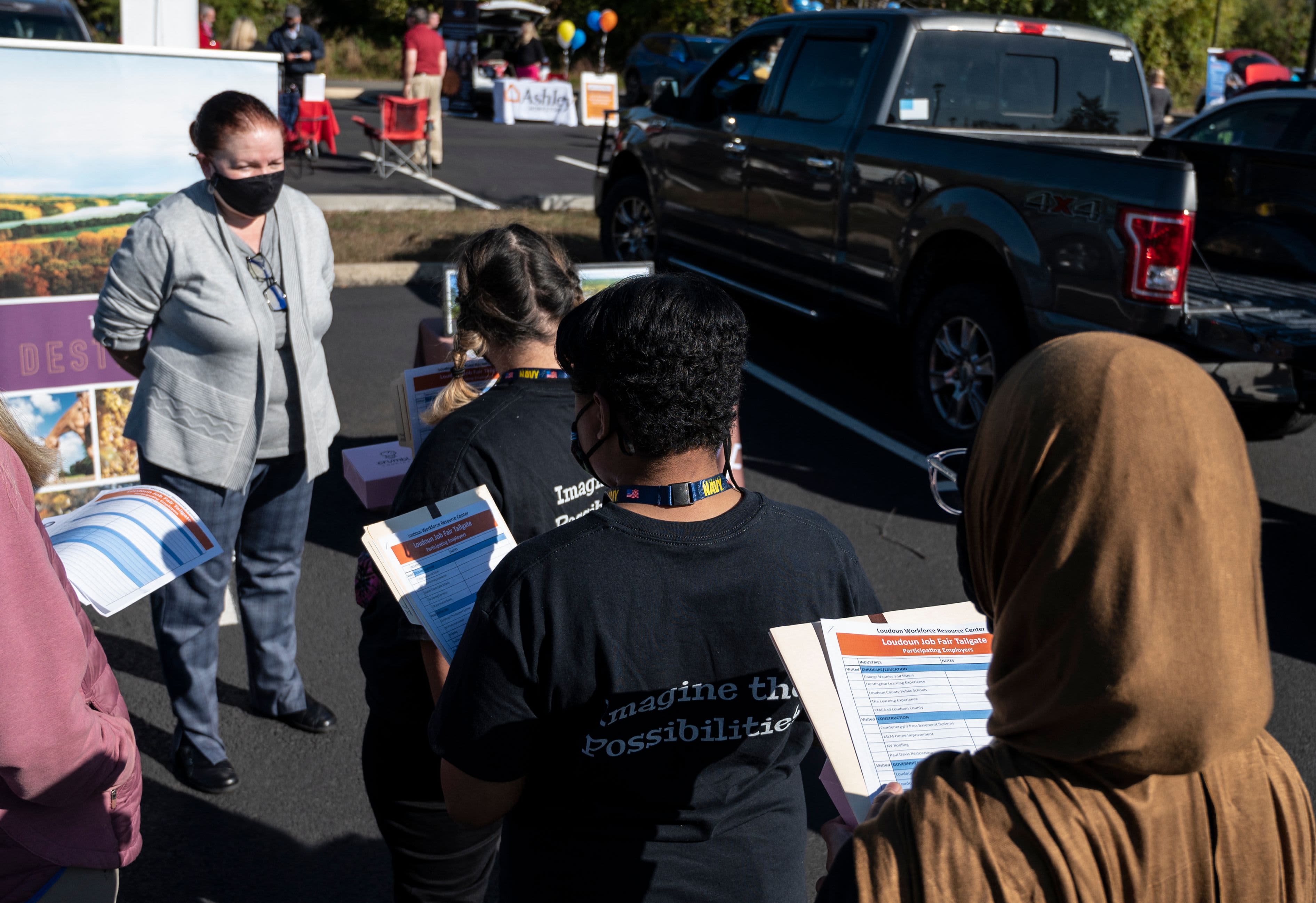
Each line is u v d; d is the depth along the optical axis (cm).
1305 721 353
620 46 3344
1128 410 88
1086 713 88
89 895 148
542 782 137
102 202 387
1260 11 3991
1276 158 571
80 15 998
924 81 612
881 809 100
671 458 133
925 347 577
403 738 193
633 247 843
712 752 136
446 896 206
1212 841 94
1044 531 90
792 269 668
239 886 265
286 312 275
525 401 173
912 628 132
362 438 543
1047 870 90
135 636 373
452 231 962
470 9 2144
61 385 396
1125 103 684
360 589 197
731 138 703
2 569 124
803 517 142
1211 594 86
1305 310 525
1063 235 493
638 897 136
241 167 250
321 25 3359
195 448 268
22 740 126
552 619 127
